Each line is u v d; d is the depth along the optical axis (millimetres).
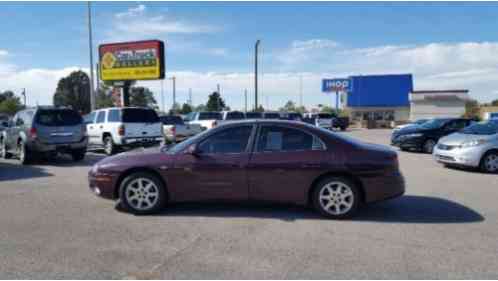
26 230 5055
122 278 3648
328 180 5656
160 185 5852
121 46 25516
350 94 56000
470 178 9328
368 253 4293
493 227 5273
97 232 4988
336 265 3965
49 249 4379
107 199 6469
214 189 5801
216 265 3955
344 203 5648
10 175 9539
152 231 5047
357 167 5602
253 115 23906
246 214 5871
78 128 12062
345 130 39938
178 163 5816
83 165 11539
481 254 4273
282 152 5766
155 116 14875
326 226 5309
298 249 4410
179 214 5859
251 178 5730
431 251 4363
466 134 10914
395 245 4555
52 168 10828
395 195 5711
